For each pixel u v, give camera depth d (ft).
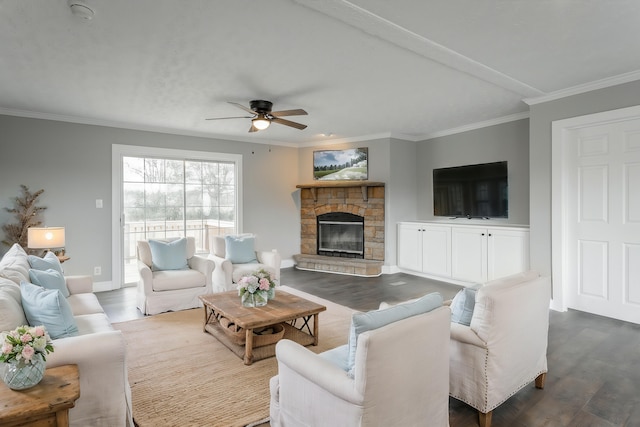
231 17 7.87
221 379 8.40
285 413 5.93
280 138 21.95
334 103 14.52
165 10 7.55
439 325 5.57
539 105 13.73
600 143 12.59
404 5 7.41
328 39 8.95
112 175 17.38
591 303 13.00
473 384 6.57
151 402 7.43
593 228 12.85
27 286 6.88
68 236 16.40
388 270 20.80
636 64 10.62
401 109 15.52
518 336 6.89
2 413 4.17
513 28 8.43
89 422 5.65
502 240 15.75
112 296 16.02
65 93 13.00
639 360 9.25
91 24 8.11
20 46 9.21
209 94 13.20
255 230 21.99
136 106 14.66
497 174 17.24
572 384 8.07
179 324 12.17
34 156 15.67
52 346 5.13
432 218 21.06
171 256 14.60
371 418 4.74
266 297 10.48
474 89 12.81
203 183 20.35
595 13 7.79
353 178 21.85
